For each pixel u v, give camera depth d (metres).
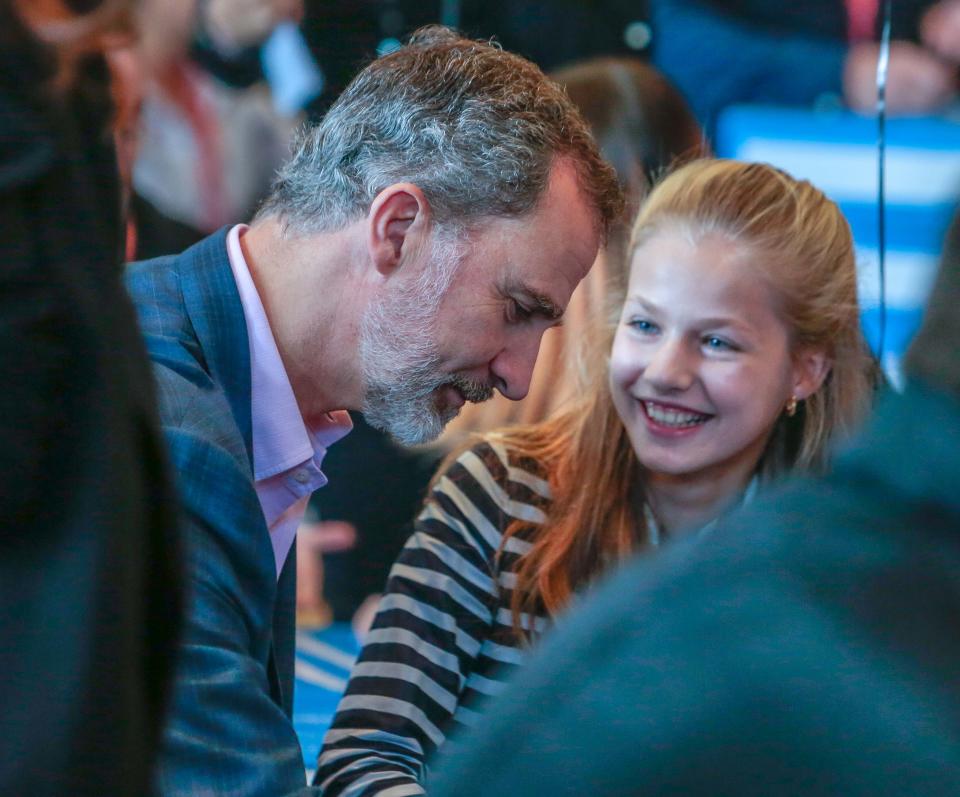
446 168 3.49
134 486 1.83
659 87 5.68
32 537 1.79
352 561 6.31
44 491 1.79
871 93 6.88
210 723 3.03
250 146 6.31
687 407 4.12
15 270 1.76
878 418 2.02
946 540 1.93
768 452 4.43
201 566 3.14
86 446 1.80
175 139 6.14
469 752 2.05
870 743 1.82
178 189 6.20
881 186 5.02
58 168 1.80
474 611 4.25
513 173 3.51
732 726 1.88
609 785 1.91
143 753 1.84
